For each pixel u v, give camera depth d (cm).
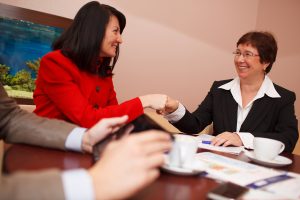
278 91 166
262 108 162
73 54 128
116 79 246
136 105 124
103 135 79
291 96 165
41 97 127
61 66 123
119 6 239
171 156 74
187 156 74
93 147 79
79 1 224
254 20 303
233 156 101
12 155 72
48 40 213
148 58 257
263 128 161
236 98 168
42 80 125
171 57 268
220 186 62
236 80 177
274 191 67
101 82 150
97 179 43
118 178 43
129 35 246
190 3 269
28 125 83
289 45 278
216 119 173
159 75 264
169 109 147
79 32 130
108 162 45
